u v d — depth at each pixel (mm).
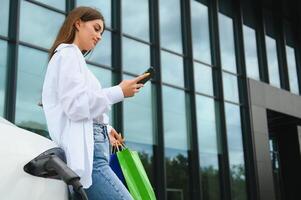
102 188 1844
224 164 14602
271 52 18406
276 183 19031
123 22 12430
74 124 1826
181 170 13133
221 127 14844
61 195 1533
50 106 1888
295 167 18734
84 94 1820
